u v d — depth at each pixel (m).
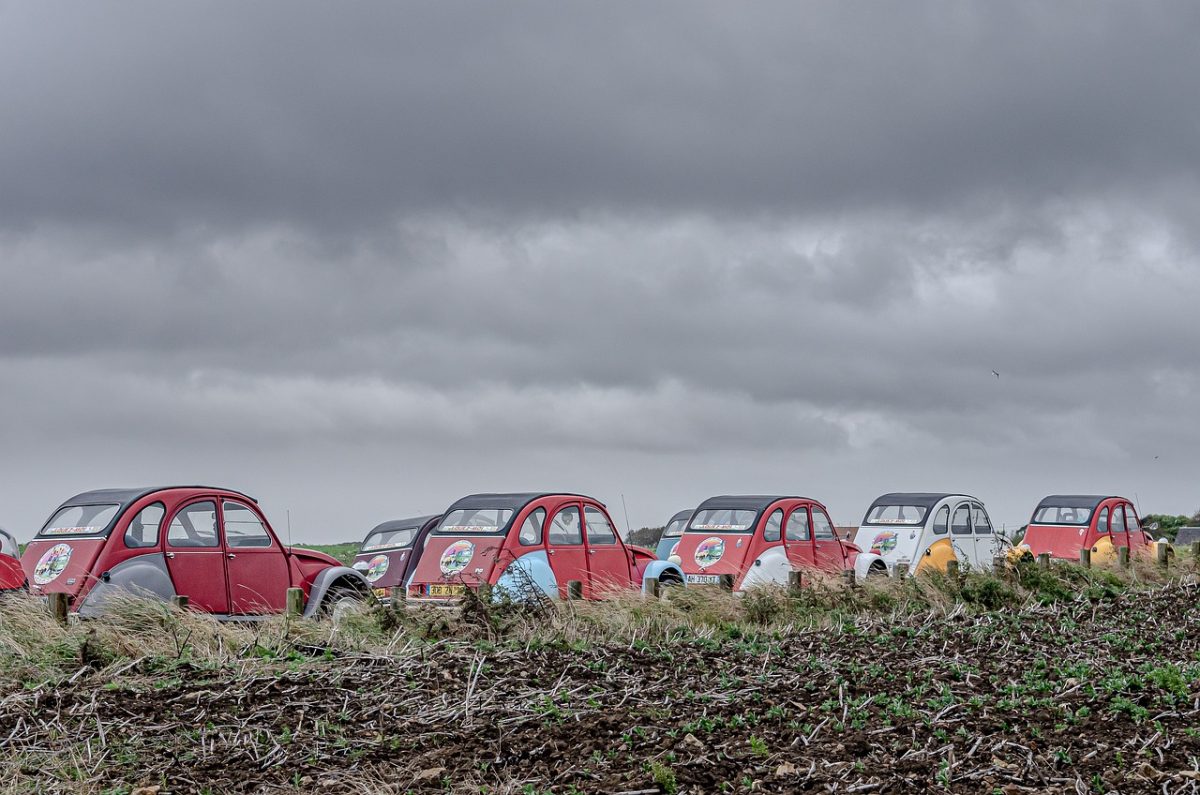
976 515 28.86
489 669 12.25
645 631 16.34
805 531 24.12
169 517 15.41
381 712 10.38
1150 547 32.62
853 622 18.23
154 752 9.21
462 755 9.15
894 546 27.36
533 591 16.48
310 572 17.19
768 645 15.31
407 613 15.53
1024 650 15.34
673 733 9.80
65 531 14.99
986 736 10.06
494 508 19.45
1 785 8.34
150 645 12.89
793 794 8.40
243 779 8.63
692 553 23.52
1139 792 8.53
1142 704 11.56
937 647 15.53
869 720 10.71
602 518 20.73
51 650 12.35
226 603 15.80
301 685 11.23
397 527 23.55
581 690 11.59
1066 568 24.44
